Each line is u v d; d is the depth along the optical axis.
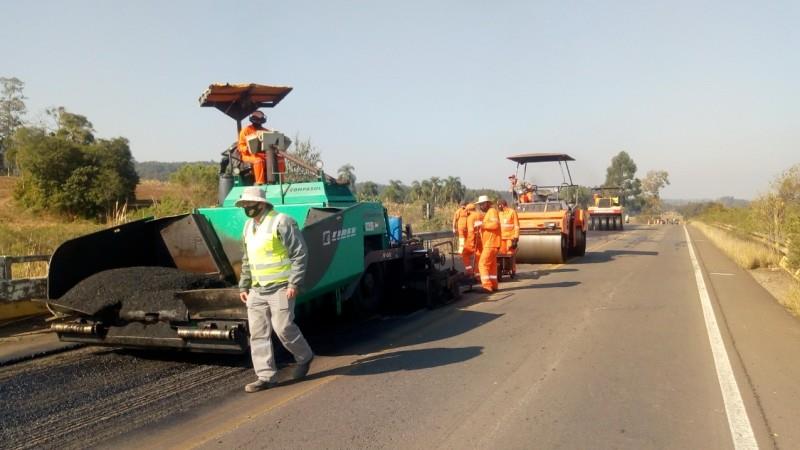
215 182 23.66
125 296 6.15
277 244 5.48
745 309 9.34
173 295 6.04
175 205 17.92
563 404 5.02
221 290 5.58
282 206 7.54
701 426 4.52
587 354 6.62
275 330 5.53
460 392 5.34
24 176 35.41
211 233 7.38
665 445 4.17
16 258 8.23
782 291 11.38
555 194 19.58
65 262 6.50
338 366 6.25
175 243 7.42
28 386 5.52
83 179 34.34
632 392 5.32
